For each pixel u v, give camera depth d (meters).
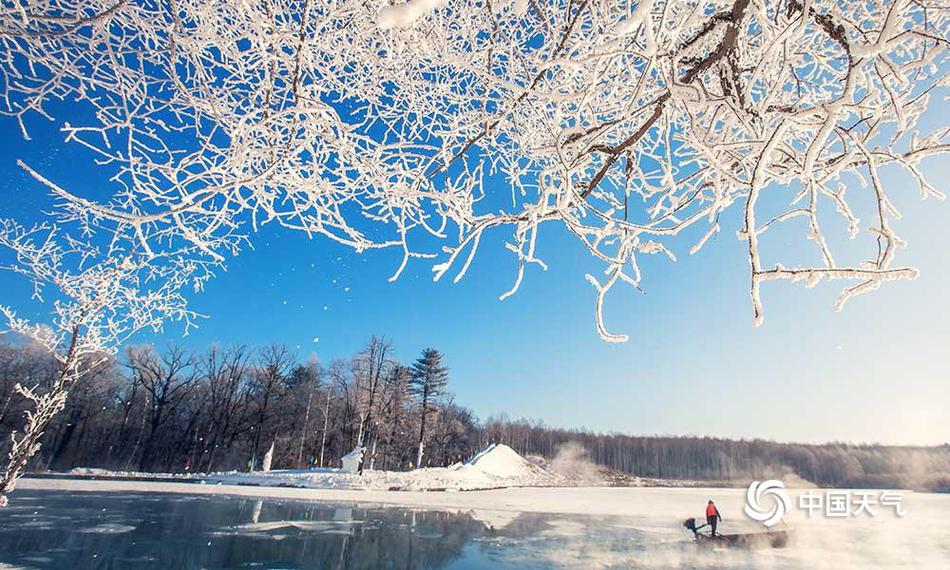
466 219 1.58
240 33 1.74
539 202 1.36
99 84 1.83
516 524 16.06
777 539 14.64
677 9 1.34
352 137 1.70
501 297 1.38
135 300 4.11
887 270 0.91
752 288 0.97
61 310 4.98
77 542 9.88
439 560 10.57
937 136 1.38
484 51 1.61
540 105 1.61
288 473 29.02
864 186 1.50
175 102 1.75
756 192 0.98
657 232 1.29
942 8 1.32
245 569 9.04
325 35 1.61
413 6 0.75
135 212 1.88
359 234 1.80
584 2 1.21
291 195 1.85
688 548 13.05
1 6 1.57
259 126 1.60
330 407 48.69
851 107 1.08
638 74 1.70
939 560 12.20
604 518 18.52
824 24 1.12
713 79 1.73
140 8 1.76
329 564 9.75
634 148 1.58
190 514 14.23
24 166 1.38
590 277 1.33
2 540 9.62
